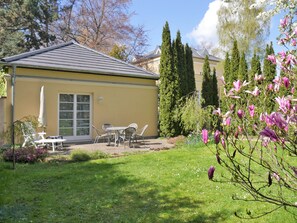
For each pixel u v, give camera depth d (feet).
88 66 43.78
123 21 95.50
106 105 44.91
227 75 56.85
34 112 38.50
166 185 18.12
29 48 84.38
